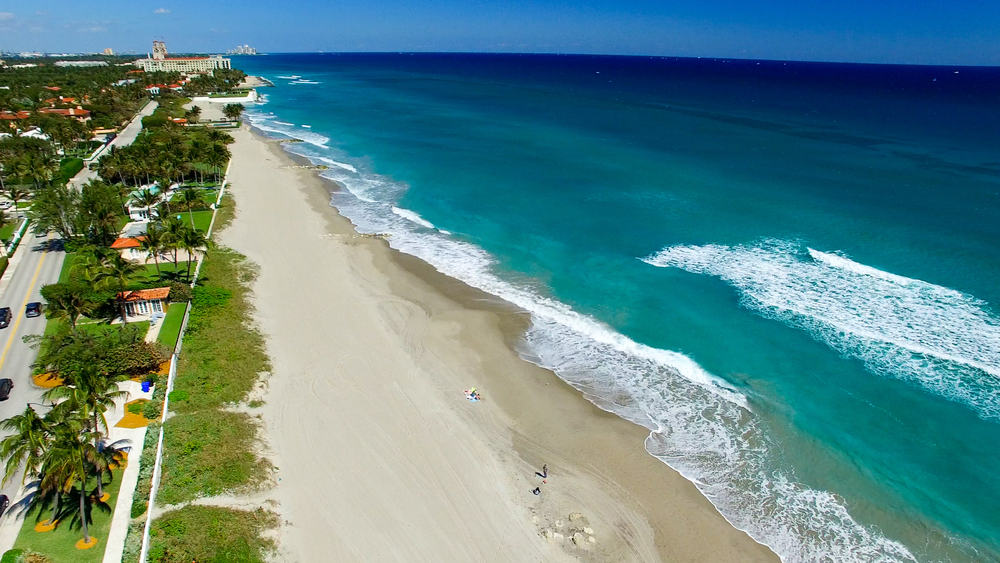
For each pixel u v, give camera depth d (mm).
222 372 35969
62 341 35312
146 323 41562
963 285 47344
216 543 24312
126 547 23828
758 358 38938
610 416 34219
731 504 28375
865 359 38375
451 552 25141
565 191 75062
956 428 32500
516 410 34500
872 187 73375
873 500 28484
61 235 57062
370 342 40844
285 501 27172
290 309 45125
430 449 30984
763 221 62344
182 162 75562
